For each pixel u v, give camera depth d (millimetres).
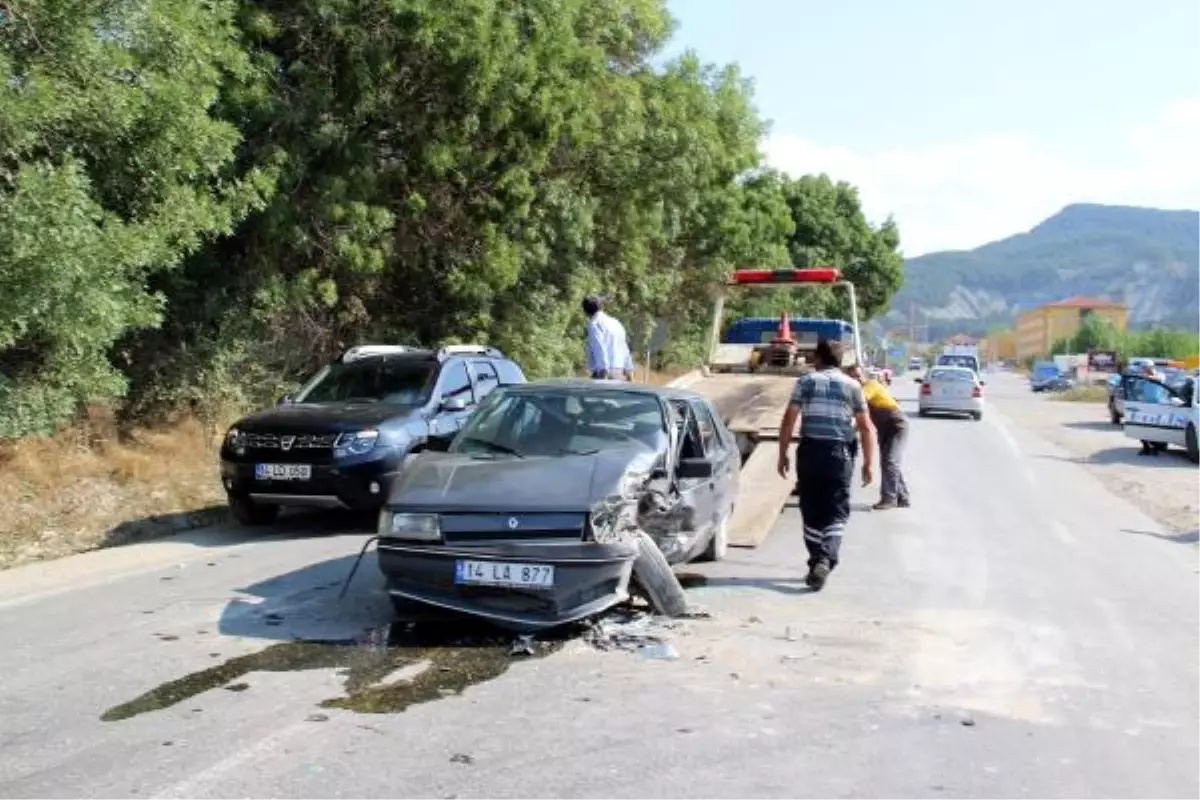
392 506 6867
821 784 4645
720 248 32500
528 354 21141
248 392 15367
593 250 23781
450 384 12219
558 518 6664
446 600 6699
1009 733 5379
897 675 6281
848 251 56938
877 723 5453
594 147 21219
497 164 17250
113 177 10656
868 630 7285
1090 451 23969
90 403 12758
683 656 6496
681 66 26531
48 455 11578
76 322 9766
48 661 6180
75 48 9508
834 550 8555
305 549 9859
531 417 8195
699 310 34594
